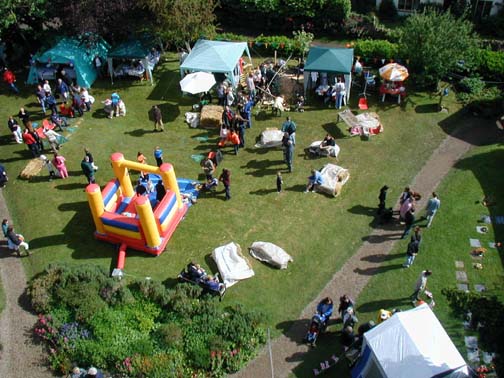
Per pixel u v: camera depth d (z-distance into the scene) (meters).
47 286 20.56
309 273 21.50
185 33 31.94
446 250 22.09
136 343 18.88
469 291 20.11
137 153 27.92
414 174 26.08
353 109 30.53
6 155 28.11
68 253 22.52
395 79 29.41
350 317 18.30
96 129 29.83
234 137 27.00
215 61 30.69
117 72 33.47
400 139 28.36
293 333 19.31
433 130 28.84
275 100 30.06
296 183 25.70
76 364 18.77
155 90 32.91
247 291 20.75
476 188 25.00
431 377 15.45
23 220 24.23
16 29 35.41
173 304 19.83
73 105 30.55
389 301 20.22
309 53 30.98
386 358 16.00
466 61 30.94
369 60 33.56
